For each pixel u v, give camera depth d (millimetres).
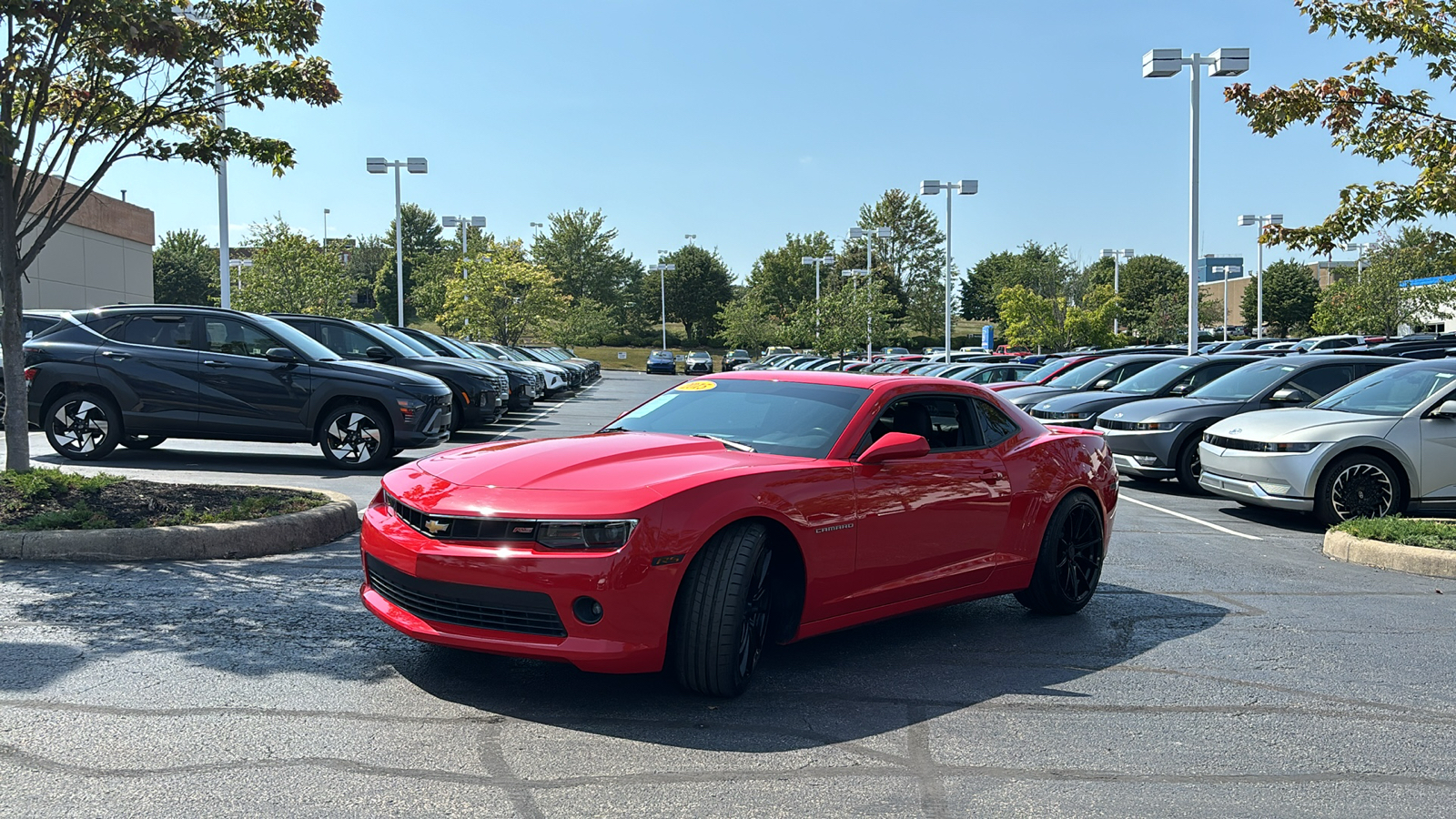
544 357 38094
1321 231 10211
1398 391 9875
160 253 77000
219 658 4609
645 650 3992
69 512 6668
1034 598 5859
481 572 3994
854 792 3416
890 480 4867
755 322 71875
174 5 7387
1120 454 12062
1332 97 9750
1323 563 7672
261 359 11242
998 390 17688
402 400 11125
